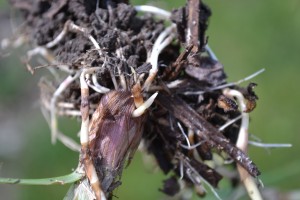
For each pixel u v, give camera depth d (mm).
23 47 308
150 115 222
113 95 210
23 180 199
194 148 224
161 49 220
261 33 484
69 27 231
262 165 446
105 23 227
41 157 464
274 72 479
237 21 489
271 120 472
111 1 232
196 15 226
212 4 493
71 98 232
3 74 414
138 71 212
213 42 486
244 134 221
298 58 479
